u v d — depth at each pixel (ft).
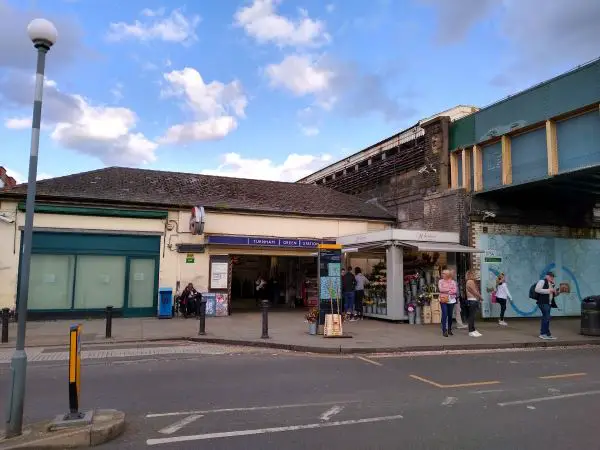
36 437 15.81
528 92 49.44
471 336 41.83
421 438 16.60
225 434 17.02
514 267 58.23
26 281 17.04
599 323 43.57
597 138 42.96
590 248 62.95
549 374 27.86
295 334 42.37
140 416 19.17
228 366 29.60
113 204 55.42
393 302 51.11
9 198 51.96
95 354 34.12
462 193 57.26
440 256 55.47
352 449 15.55
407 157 68.39
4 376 26.86
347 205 72.54
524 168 50.47
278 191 73.00
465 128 58.49
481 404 21.08
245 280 94.38
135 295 56.39
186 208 58.65
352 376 26.91
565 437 16.72
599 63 42.45
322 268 42.86
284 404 20.98
